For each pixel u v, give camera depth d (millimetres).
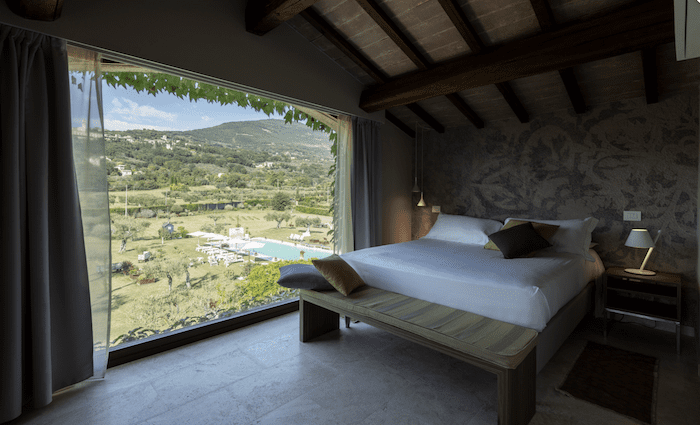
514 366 1675
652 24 2152
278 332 3074
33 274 1888
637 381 2242
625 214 3385
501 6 2535
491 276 2377
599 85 3238
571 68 3002
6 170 1787
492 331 1960
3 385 1781
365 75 3838
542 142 3906
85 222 2150
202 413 1916
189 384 2209
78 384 2195
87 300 2131
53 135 2018
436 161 4855
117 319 2697
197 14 2582
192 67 2553
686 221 3066
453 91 3299
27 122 1896
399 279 2732
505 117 4164
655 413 1909
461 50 3078
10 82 1816
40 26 1919
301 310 2867
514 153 4129
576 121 3664
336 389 2156
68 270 2041
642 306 2959
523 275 2379
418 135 5023
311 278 2771
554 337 2273
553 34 2566
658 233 3184
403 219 4992
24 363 1933
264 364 2477
